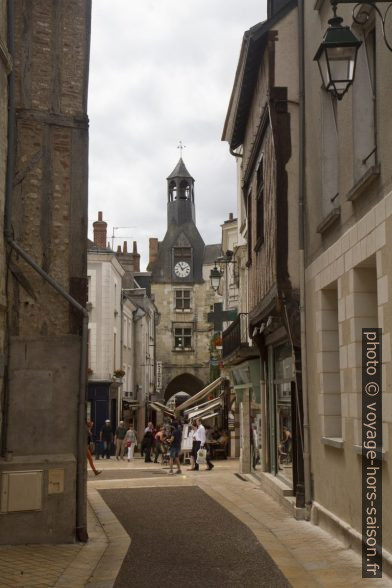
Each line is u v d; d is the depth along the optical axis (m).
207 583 7.14
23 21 10.31
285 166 11.98
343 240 9.21
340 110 9.36
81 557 8.27
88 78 10.67
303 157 11.70
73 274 10.12
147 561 8.20
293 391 11.99
